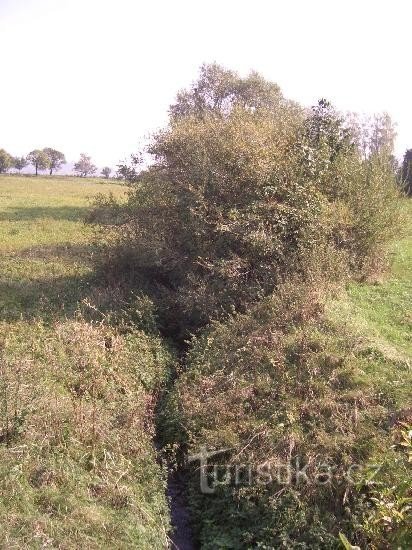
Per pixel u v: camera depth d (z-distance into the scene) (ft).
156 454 23.50
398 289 37.40
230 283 34.32
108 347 30.63
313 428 22.41
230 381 26.21
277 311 30.19
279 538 19.02
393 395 23.47
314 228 35.24
